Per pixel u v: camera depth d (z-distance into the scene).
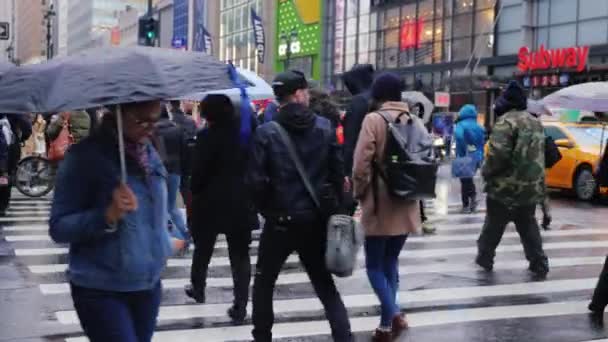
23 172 15.64
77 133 14.23
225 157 6.20
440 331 6.32
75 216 3.33
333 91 50.81
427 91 45.78
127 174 3.45
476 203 14.43
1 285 7.85
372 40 52.62
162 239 3.57
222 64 3.59
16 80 3.26
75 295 3.47
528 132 8.03
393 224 5.80
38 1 168.00
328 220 4.88
